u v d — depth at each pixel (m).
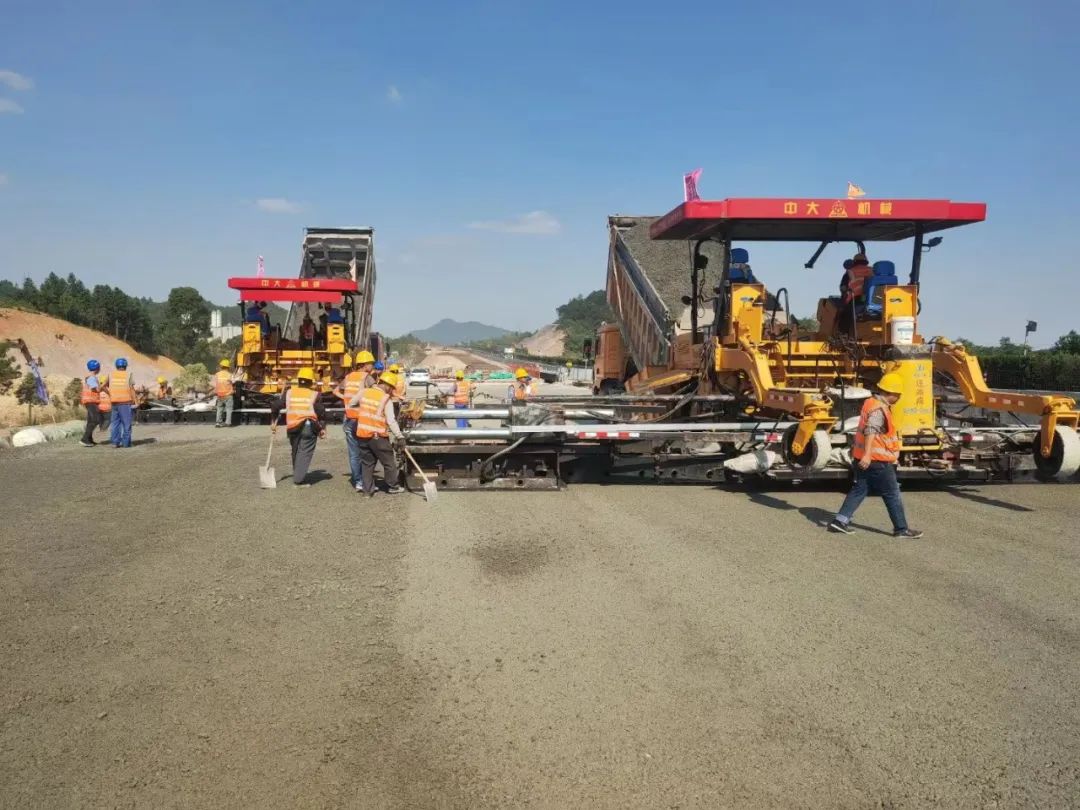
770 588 5.45
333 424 18.53
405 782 3.13
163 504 8.43
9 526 7.39
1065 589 5.42
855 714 3.68
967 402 9.40
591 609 5.05
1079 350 26.05
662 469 9.20
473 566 6.00
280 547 6.58
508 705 3.77
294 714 3.68
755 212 9.03
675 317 13.06
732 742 3.43
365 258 21.25
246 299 18.03
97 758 3.30
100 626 4.79
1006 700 3.81
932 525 7.27
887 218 8.98
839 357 9.20
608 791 3.07
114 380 13.70
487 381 43.12
